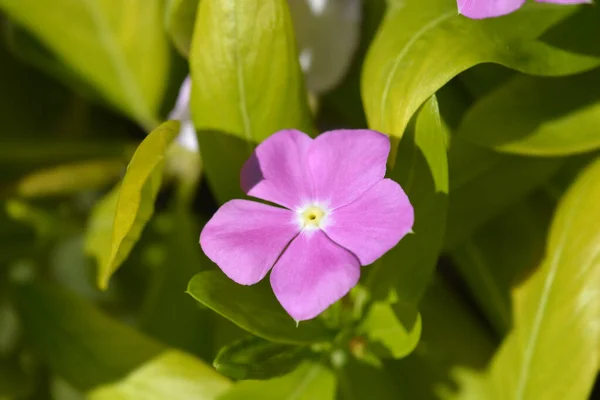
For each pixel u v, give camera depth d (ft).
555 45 1.21
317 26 1.32
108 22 1.41
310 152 1.14
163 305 1.38
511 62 1.19
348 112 1.39
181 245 1.40
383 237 1.10
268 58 1.21
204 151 1.25
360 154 1.13
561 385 1.24
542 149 1.23
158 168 1.17
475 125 1.25
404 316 1.21
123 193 1.14
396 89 1.19
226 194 1.25
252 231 1.14
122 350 1.33
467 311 1.38
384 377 1.31
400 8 1.26
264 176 1.16
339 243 1.11
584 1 1.13
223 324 1.33
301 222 1.13
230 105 1.23
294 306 1.10
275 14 1.20
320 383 1.24
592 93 1.24
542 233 1.32
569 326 1.24
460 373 1.35
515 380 1.27
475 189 1.29
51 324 1.37
